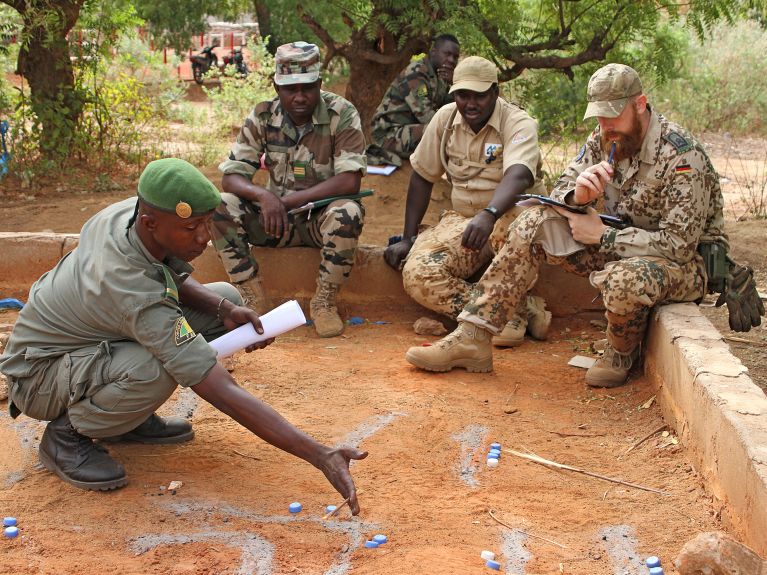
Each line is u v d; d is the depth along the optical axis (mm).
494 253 5723
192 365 3139
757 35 16297
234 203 5668
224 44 22703
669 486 3602
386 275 6109
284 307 3641
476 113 5469
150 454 3762
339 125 5672
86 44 10570
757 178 11578
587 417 4363
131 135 10727
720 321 5488
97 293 3207
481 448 3951
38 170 9508
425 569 2896
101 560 2943
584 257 4785
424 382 4734
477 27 8117
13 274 6145
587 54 8625
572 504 3441
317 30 8820
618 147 4488
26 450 3781
